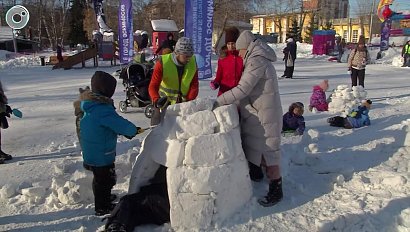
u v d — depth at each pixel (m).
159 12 42.38
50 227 3.93
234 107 4.05
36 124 8.84
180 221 3.73
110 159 4.05
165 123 3.94
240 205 4.05
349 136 7.03
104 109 3.96
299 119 7.28
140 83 9.76
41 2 57.88
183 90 5.05
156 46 31.50
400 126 7.44
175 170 3.73
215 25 35.47
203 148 3.75
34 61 31.88
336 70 21.77
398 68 23.84
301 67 24.44
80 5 60.31
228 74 4.67
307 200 4.35
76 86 15.86
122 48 17.98
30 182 5.17
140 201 3.83
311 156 5.36
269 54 4.09
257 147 4.20
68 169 5.34
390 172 4.78
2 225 3.99
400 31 40.75
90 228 3.89
